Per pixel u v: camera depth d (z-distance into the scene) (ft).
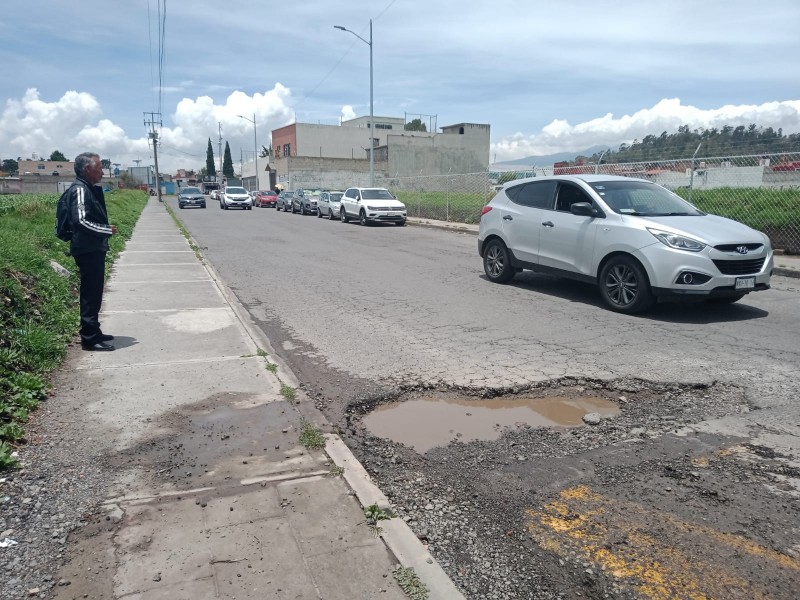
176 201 218.38
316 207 107.96
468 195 80.23
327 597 8.06
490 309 26.84
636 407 15.46
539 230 30.01
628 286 25.49
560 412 15.24
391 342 21.44
